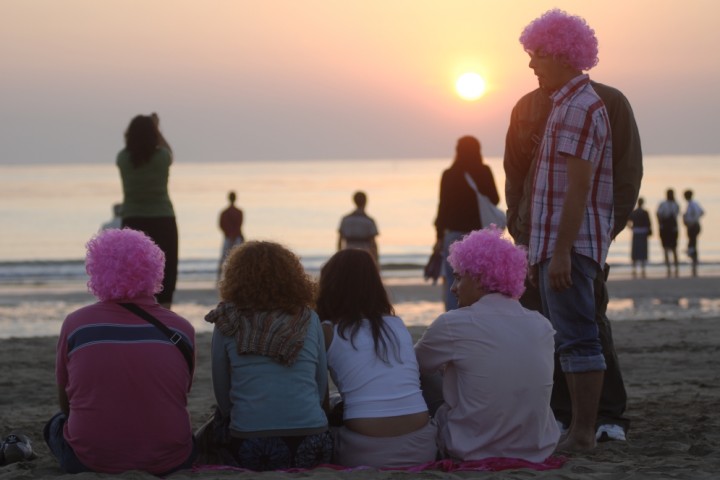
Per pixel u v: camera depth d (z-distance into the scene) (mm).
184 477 14164
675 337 38500
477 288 15516
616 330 41188
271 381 14977
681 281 73750
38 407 25281
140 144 26094
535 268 17031
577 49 16094
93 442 14273
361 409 15094
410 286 71812
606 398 18531
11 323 54312
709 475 14414
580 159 15992
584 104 16094
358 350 15312
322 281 15828
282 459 14914
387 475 14180
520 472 14414
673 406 22406
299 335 15055
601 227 16438
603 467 15016
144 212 26297
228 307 15289
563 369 16906
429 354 15516
